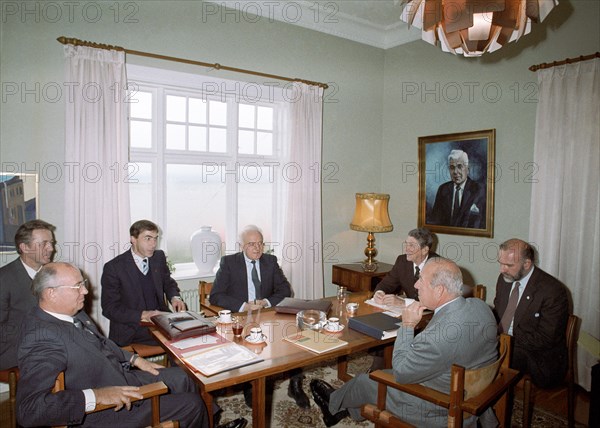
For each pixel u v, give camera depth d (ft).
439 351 5.83
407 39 14.87
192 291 11.75
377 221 13.57
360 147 15.42
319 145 13.93
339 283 14.40
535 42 11.42
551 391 10.04
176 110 12.20
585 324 10.21
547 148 10.80
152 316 7.63
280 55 13.25
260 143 13.79
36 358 5.48
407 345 6.48
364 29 14.88
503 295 9.28
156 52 11.02
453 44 6.28
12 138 9.46
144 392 5.62
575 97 10.30
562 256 10.59
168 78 11.34
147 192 11.92
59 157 9.91
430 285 6.41
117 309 8.86
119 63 10.27
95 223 10.12
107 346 6.97
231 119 12.92
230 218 13.10
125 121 10.42
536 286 8.55
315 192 13.97
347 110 14.98
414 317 6.63
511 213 12.14
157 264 9.91
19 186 9.57
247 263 10.36
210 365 5.97
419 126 14.66
